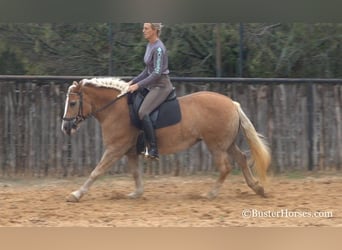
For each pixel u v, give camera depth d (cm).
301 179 1398
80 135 1427
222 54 1712
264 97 1462
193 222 958
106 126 1141
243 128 1167
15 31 1722
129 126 1136
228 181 1378
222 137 1154
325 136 1473
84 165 1428
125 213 1029
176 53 1720
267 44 1716
